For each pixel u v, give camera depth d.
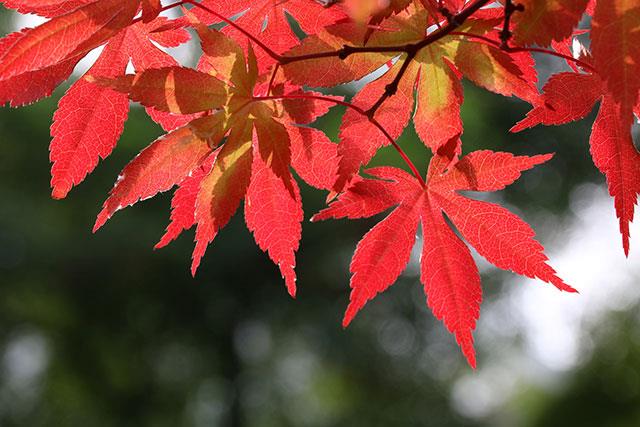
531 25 1.37
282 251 1.68
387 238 1.69
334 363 22.03
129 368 21.78
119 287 19.77
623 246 1.55
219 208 1.53
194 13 1.60
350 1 0.94
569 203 22.02
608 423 26.00
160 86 1.47
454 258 1.71
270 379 23.20
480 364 24.88
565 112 1.58
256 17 1.61
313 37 1.53
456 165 1.66
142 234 18.38
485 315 24.05
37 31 1.41
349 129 1.64
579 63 1.54
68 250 18.66
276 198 1.66
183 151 1.55
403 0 1.44
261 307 20.92
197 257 1.55
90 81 1.46
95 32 1.43
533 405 27.98
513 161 1.64
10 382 21.48
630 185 1.56
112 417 21.80
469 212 1.68
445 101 1.63
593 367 26.66
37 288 19.86
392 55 1.54
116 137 1.64
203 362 21.97
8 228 18.64
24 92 1.51
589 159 21.06
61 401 21.78
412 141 14.29
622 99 1.27
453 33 1.51
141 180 1.55
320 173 1.67
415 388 23.23
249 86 1.50
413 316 21.31
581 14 1.36
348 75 1.54
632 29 1.27
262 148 1.51
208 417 23.05
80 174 1.64
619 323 26.62
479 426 25.44
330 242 19.75
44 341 21.55
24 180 19.27
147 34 1.63
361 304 1.69
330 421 24.27
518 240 1.68
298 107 1.57
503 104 19.11
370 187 1.67
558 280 1.67
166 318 20.84
